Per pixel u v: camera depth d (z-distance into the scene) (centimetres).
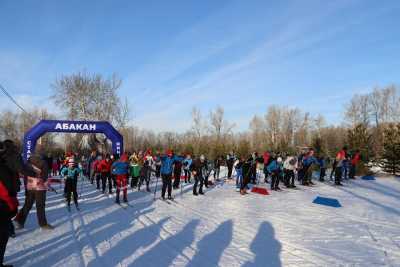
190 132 5709
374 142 2992
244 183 1473
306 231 802
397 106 4981
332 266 568
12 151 515
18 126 6334
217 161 2172
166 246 662
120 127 4122
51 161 1983
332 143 4838
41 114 5822
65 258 576
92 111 3962
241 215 989
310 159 1784
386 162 2488
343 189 1636
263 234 769
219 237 739
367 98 5119
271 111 6044
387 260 601
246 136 6381
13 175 504
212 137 5569
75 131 1978
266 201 1267
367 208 1119
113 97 4050
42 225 771
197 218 944
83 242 676
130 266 546
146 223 870
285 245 685
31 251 610
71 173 1067
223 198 1353
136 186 1747
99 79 3972
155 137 6600
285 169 1694
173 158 1330
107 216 954
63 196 1323
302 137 5825
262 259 598
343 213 1028
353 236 760
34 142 1912
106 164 1467
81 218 913
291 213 1023
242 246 674
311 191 1564
